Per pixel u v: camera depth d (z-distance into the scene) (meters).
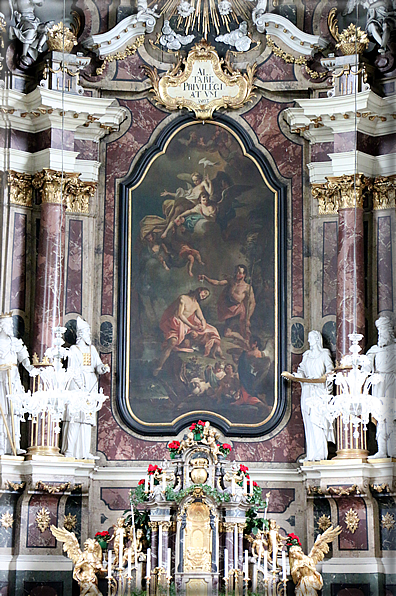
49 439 16.02
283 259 17.34
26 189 17.16
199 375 17.06
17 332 16.72
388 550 15.76
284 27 17.77
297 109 17.36
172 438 16.81
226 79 17.91
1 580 15.47
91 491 16.41
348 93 17.08
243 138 17.78
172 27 18.09
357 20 17.81
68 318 16.94
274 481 16.61
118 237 17.41
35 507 15.85
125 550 15.01
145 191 17.58
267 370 17.06
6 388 15.98
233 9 18.12
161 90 17.81
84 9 17.98
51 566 15.59
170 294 17.31
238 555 15.11
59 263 16.75
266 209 17.56
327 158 17.42
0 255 16.64
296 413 16.89
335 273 17.16
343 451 16.05
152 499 15.21
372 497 15.86
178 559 15.04
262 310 17.27
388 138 17.19
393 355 16.27
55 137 17.03
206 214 17.58
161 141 17.69
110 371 16.98
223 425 16.80
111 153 17.69
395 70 17.42
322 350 16.72
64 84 17.17
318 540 15.26
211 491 15.13
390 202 17.08
